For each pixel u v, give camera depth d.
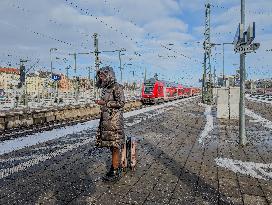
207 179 5.41
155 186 4.99
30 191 4.72
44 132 11.23
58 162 6.55
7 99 36.41
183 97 61.41
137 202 4.29
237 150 8.02
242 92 8.62
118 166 5.34
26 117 14.52
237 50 8.52
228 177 5.55
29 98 43.09
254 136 10.47
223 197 4.54
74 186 4.96
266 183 5.23
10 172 5.76
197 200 4.40
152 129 11.91
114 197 4.48
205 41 31.72
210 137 10.12
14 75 74.81
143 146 8.39
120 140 5.23
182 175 5.64
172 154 7.43
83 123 14.41
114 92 5.23
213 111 21.45
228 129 12.16
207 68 31.84
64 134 10.70
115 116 5.21
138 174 5.67
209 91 31.45
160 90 41.50
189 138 9.89
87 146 8.40
